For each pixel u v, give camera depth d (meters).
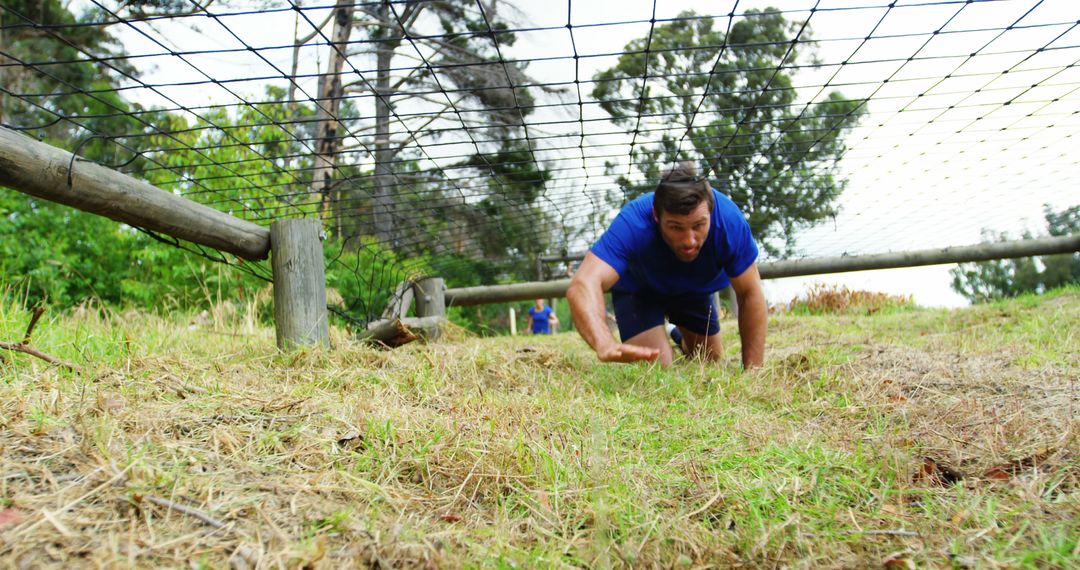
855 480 1.84
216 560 1.27
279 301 3.88
